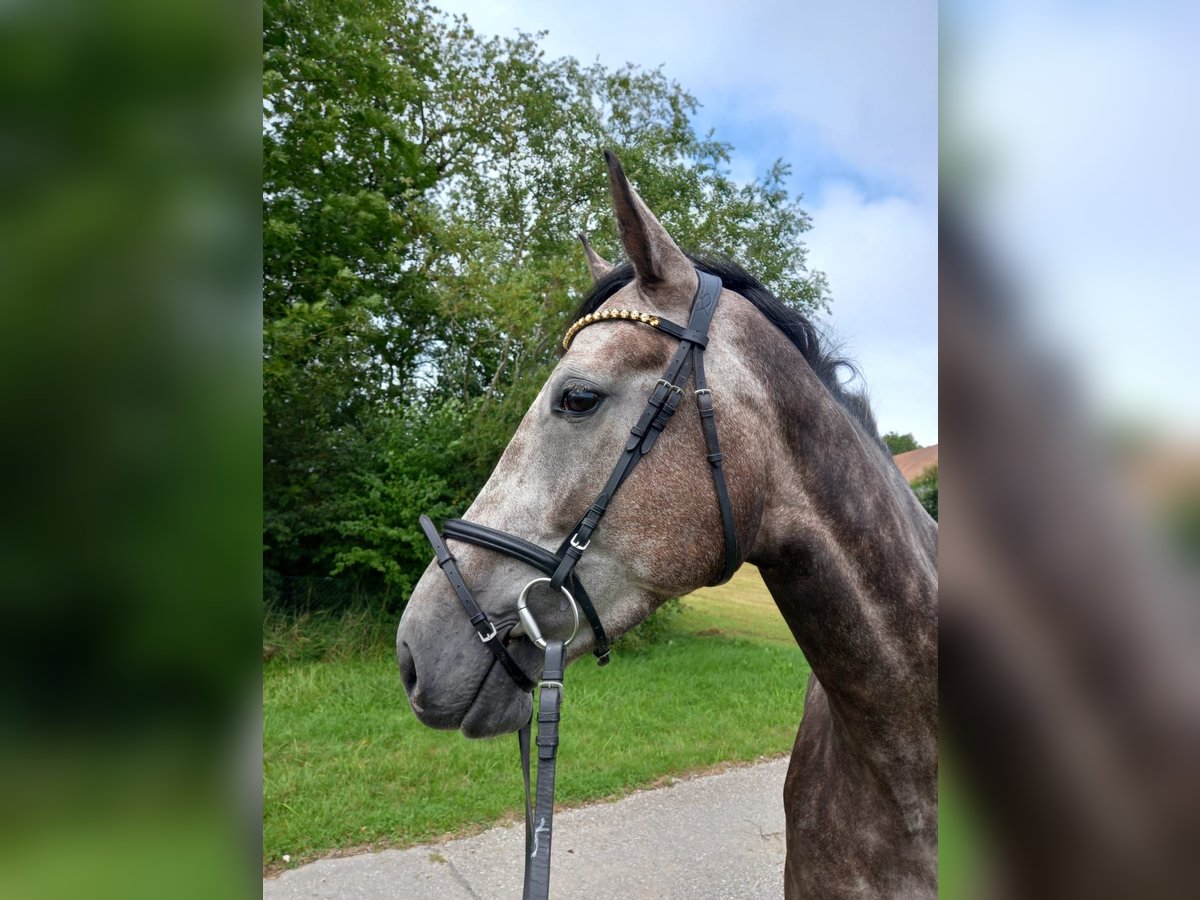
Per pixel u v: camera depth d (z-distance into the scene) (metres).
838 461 1.52
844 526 1.48
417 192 10.36
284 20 8.77
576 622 1.45
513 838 3.88
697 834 3.97
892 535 1.50
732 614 12.12
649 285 1.54
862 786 1.55
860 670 1.46
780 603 1.57
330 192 9.38
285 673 6.89
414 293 10.27
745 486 1.44
